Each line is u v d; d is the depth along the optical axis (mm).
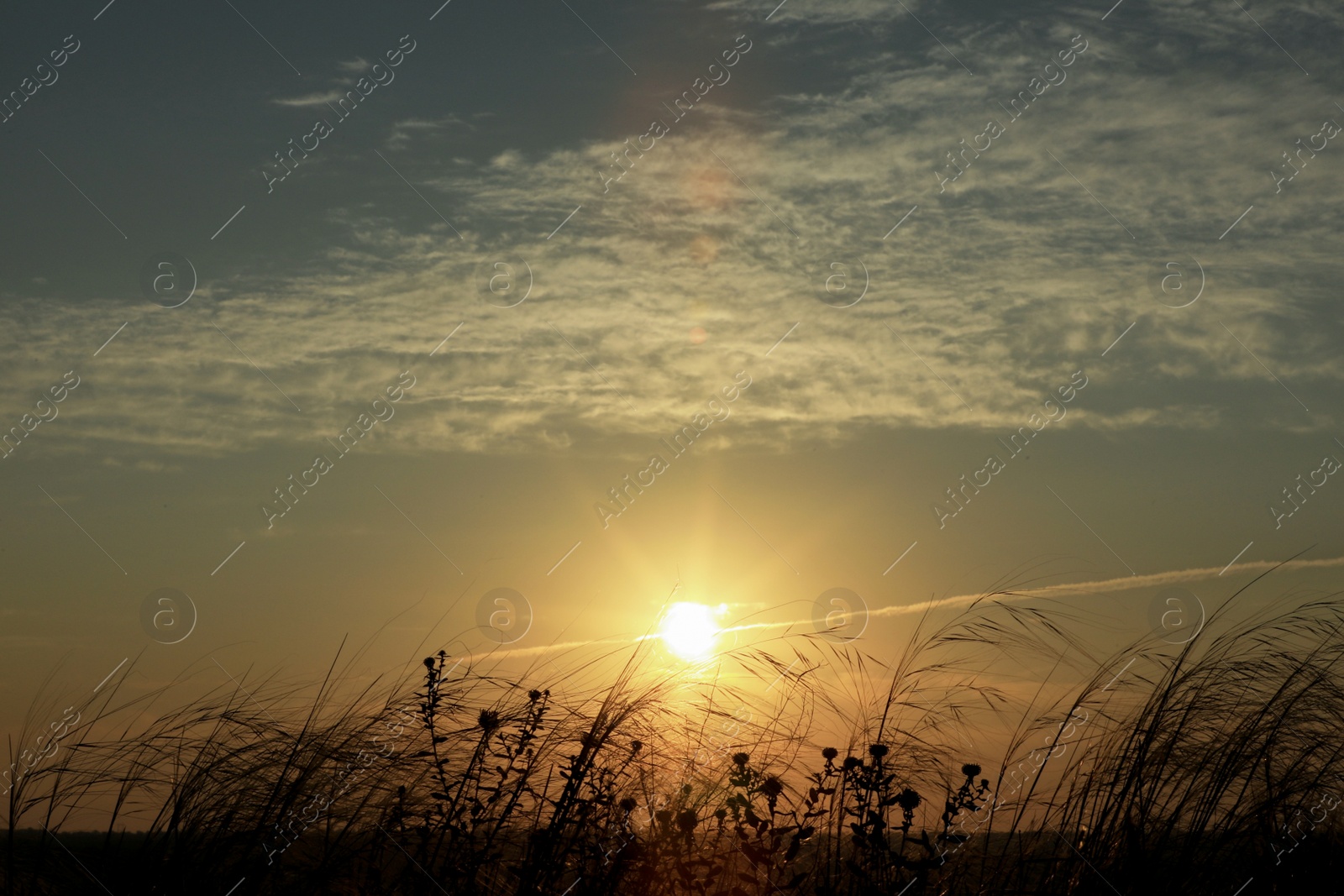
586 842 3775
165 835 4094
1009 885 3996
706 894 3666
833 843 3842
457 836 3805
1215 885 4094
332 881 3961
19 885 3900
